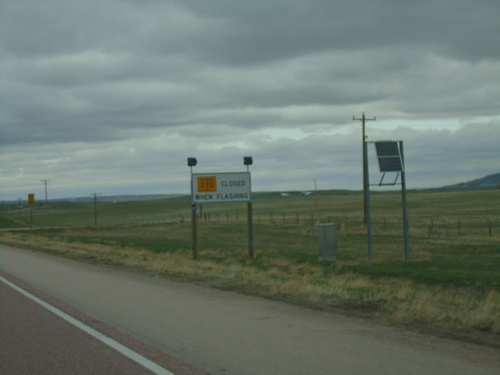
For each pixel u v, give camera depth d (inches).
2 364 319.0
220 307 509.4
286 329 408.5
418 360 318.3
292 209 5059.1
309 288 592.7
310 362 316.8
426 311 451.2
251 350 345.4
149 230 3019.2
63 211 7377.0
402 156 929.5
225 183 1122.0
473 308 474.6
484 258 1004.6
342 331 399.5
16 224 4877.0
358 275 734.5
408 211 3752.5
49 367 311.7
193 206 1111.0
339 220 2797.7
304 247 1470.2
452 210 3651.6
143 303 539.2
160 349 349.7
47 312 494.6
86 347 357.4
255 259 1035.3
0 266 1001.5
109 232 2999.5
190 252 1240.8
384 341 366.0
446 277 671.8
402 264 856.3
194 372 298.0
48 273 863.1
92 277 792.9
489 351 339.9
